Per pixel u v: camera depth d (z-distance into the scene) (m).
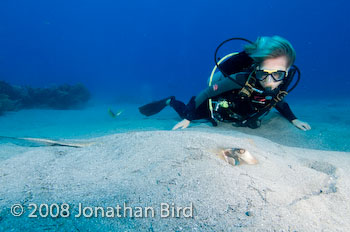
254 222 1.04
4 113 8.56
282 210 1.13
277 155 2.03
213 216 1.08
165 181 1.35
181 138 1.86
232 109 3.36
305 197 1.29
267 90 2.75
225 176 1.37
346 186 1.49
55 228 1.03
